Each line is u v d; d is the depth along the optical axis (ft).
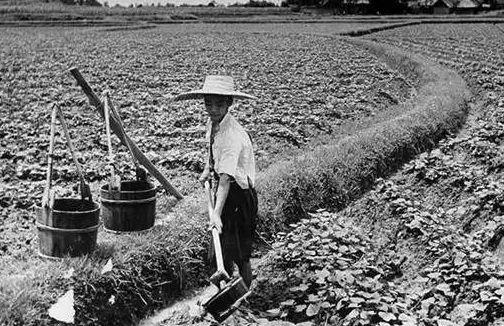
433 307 21.09
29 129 46.68
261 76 85.10
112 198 22.84
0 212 28.30
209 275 23.31
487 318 20.18
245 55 116.98
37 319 17.03
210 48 132.46
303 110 58.08
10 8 309.42
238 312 20.34
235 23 276.41
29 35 174.60
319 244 23.85
